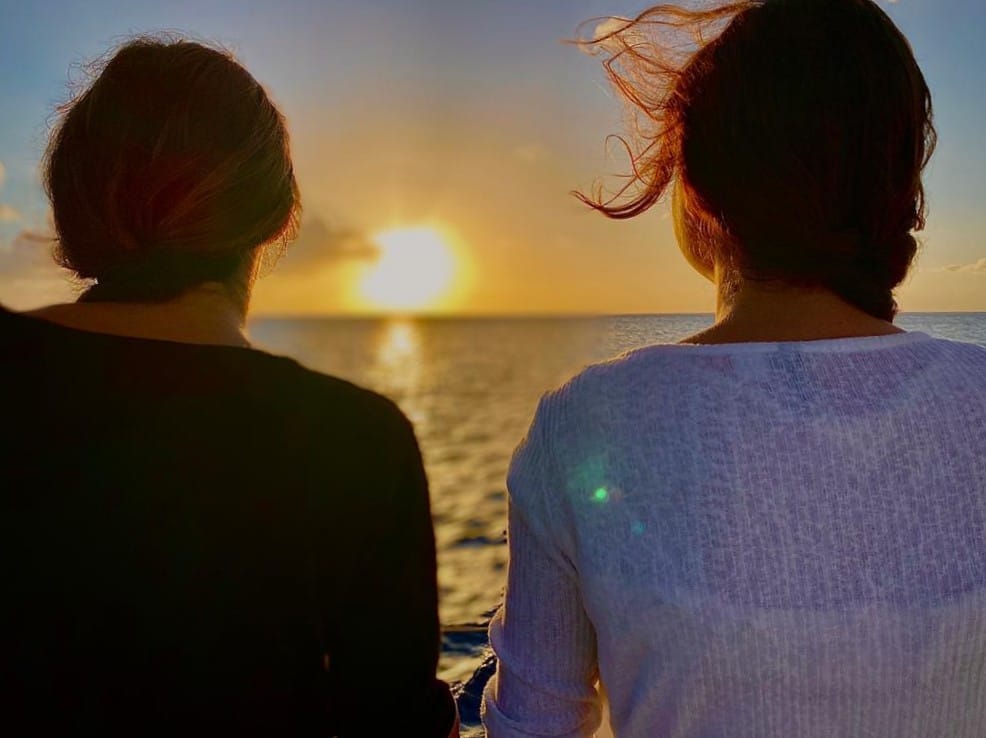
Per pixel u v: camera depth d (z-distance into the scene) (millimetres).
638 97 933
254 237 895
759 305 832
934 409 747
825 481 733
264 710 817
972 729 738
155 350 811
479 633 1920
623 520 773
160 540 782
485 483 12367
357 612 874
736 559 729
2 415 767
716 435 758
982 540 725
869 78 775
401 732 896
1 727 770
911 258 833
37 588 764
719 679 736
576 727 946
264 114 904
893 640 711
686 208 896
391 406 898
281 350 913
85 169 845
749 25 828
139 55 885
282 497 818
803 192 775
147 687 784
